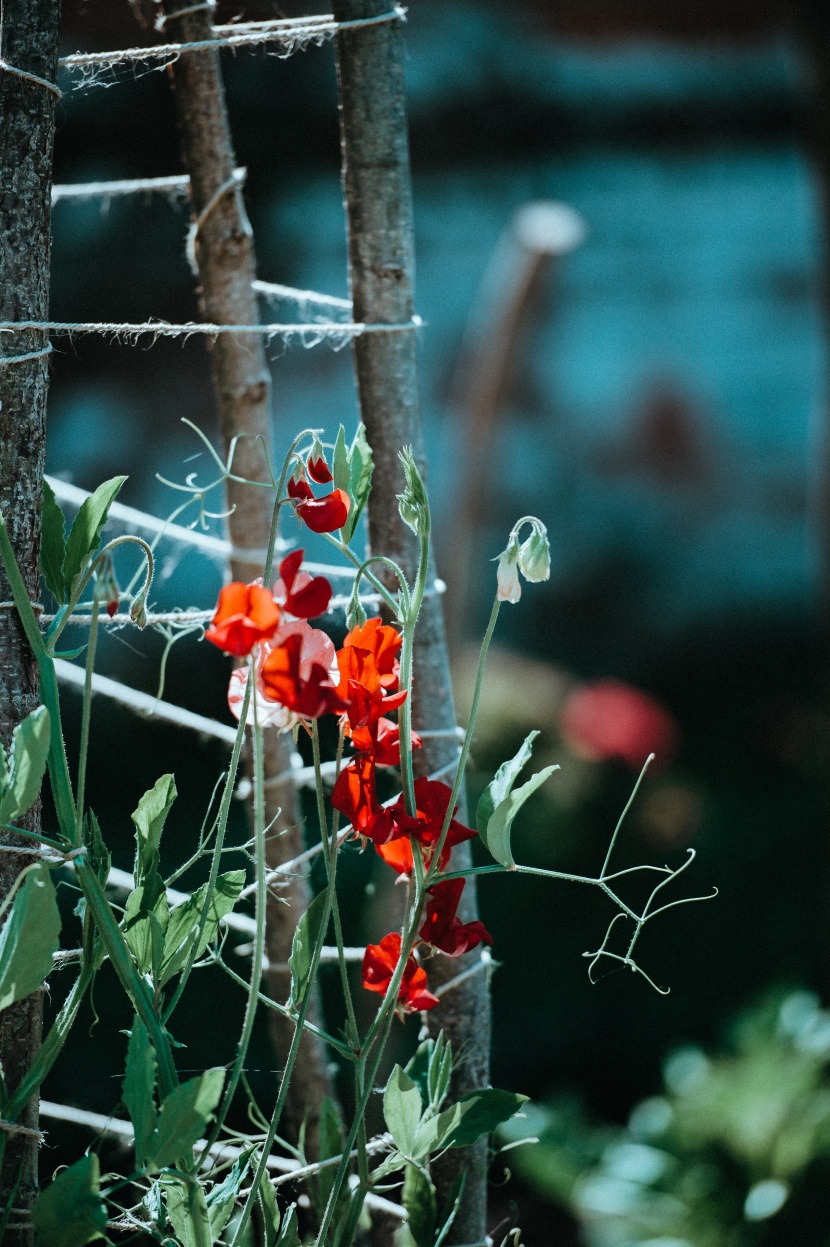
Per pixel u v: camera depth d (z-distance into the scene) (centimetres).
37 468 132
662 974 515
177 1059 372
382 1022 129
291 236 873
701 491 1047
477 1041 149
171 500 834
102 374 831
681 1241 299
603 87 866
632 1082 446
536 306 473
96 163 656
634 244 1009
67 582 131
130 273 791
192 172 154
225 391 158
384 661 129
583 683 962
